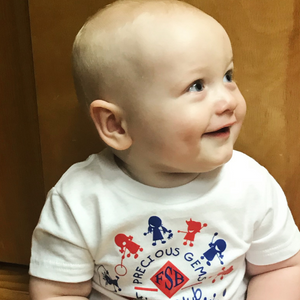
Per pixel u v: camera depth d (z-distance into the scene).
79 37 0.51
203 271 0.55
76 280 0.56
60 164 0.70
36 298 0.57
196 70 0.44
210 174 0.56
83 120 0.67
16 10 0.64
